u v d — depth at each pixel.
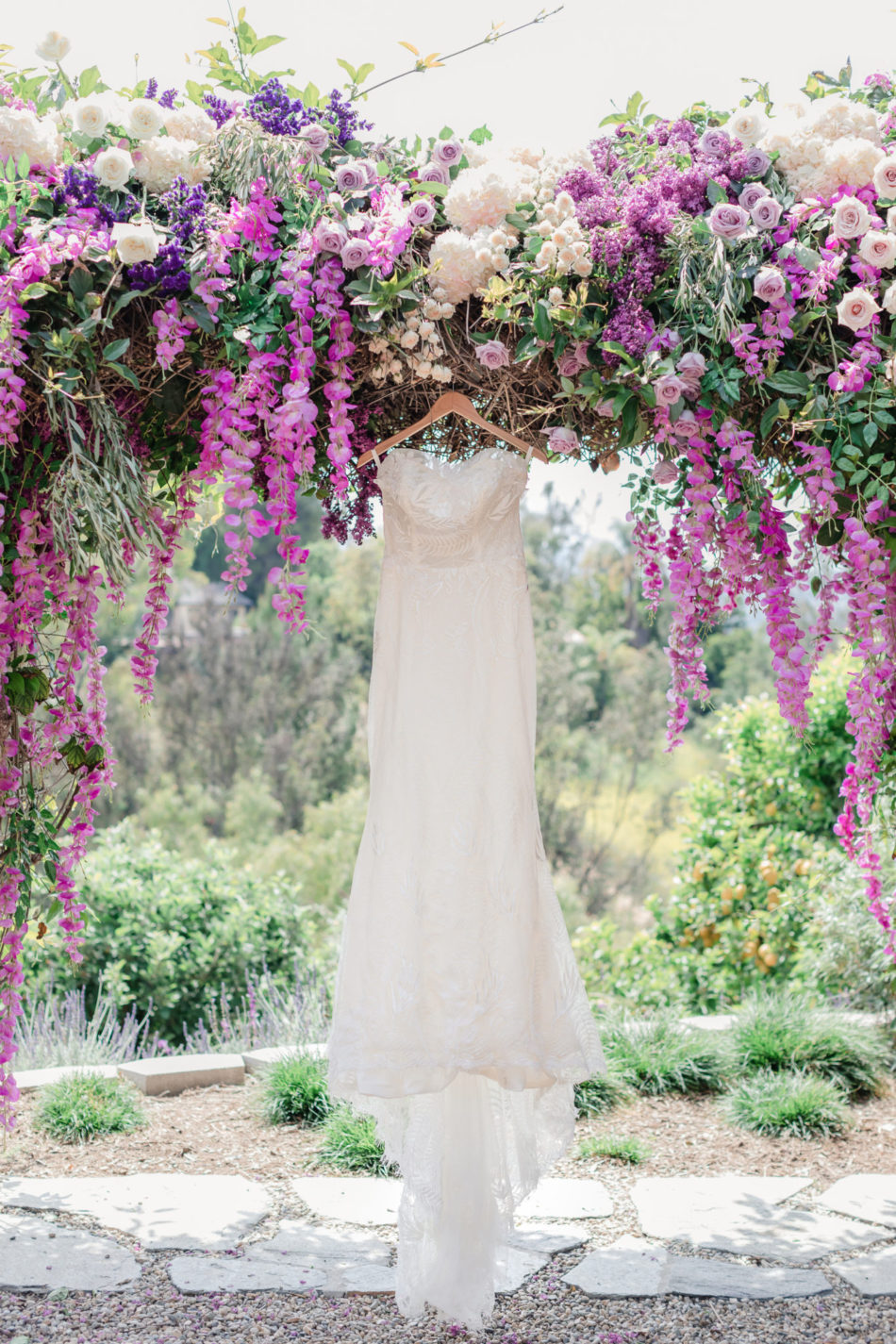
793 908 6.37
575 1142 4.12
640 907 14.07
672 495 2.84
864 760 2.79
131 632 14.42
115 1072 4.71
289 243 2.52
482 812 2.74
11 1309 2.82
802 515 2.70
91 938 6.27
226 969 6.49
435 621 2.78
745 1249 3.24
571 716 13.62
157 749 13.86
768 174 2.61
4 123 2.37
